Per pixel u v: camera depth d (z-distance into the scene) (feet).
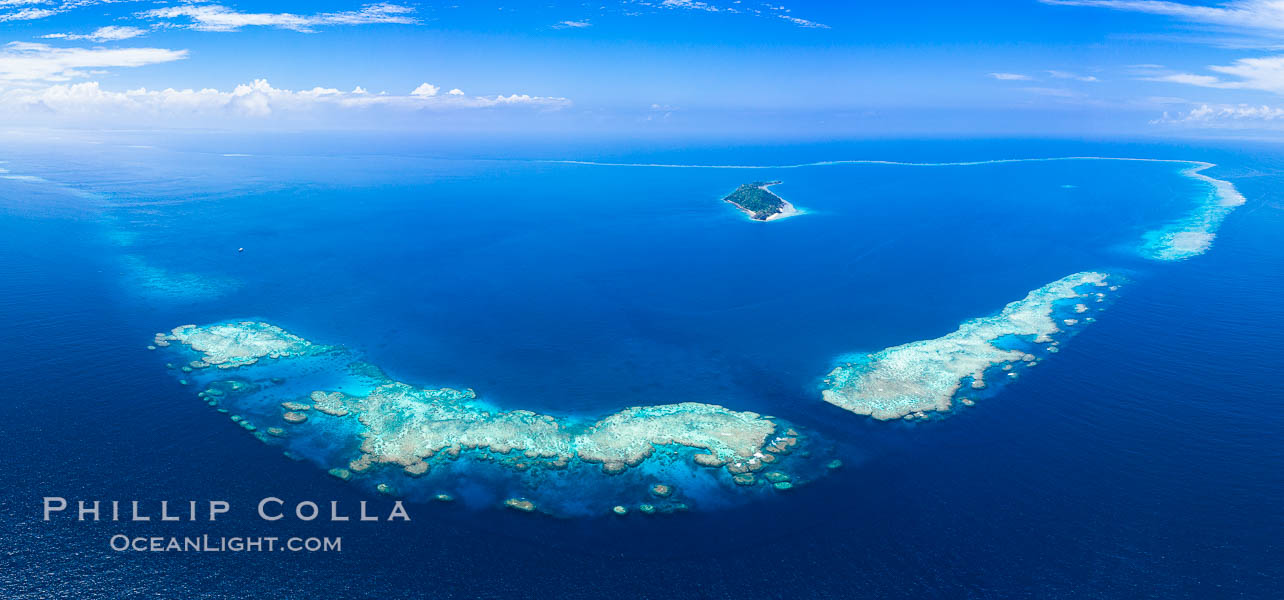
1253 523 277.85
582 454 333.83
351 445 337.72
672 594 248.52
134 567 247.09
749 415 373.81
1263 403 375.25
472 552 266.77
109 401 367.86
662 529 283.79
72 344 440.04
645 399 393.50
